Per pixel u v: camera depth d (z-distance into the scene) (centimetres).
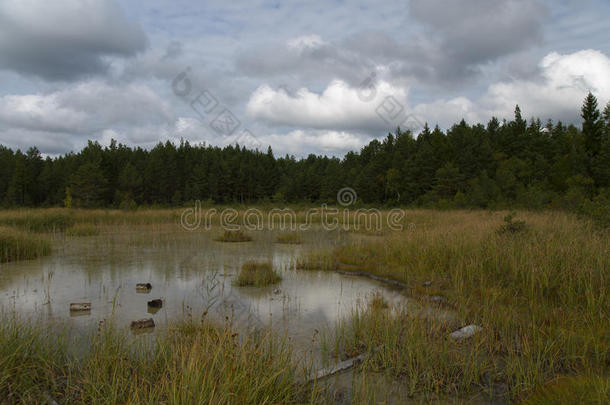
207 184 7144
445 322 566
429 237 1148
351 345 504
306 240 1673
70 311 633
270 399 355
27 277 883
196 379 335
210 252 1297
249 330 545
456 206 3133
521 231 989
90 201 5112
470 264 840
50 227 1891
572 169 4238
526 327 529
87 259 1130
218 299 724
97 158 6869
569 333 486
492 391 391
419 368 436
